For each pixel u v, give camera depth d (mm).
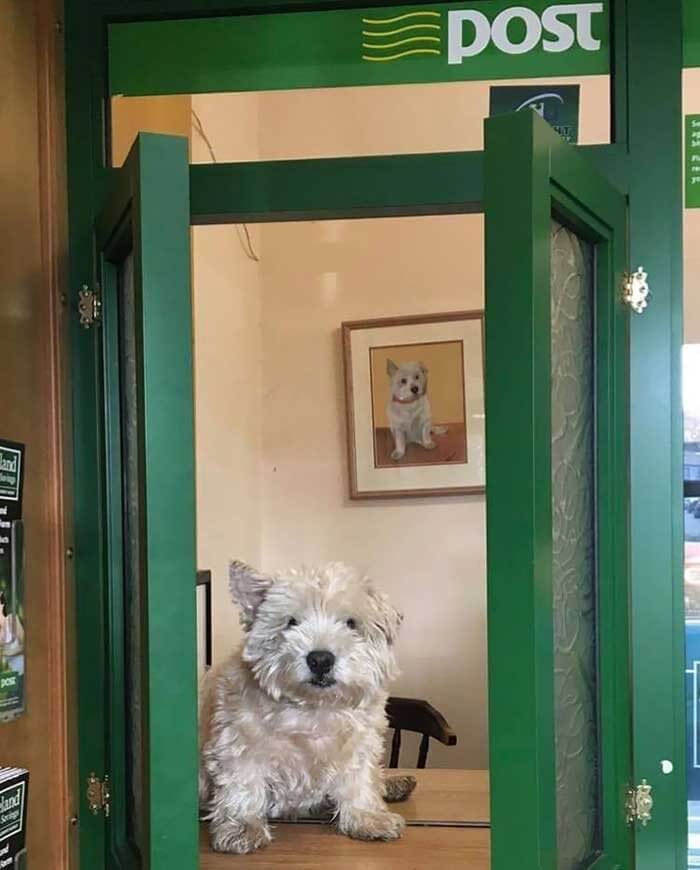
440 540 2598
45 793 1425
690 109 1482
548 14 1473
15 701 1333
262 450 2709
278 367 2699
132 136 1595
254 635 1518
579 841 1358
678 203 1450
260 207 1468
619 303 1439
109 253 1444
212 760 1540
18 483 1345
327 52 1505
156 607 1067
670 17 1448
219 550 2375
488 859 1422
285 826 1587
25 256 1406
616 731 1435
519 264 1025
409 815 1637
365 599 1569
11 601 1321
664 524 1448
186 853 1071
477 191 1433
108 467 1482
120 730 1480
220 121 1715
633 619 1457
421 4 1487
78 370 1497
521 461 1017
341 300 2654
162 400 1075
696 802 1485
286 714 1493
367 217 1504
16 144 1384
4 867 1267
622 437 1448
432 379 2588
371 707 1575
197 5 1505
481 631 2562
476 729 2547
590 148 1458
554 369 1234
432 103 1527
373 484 2633
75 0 1509
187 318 1088
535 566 1012
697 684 1484
